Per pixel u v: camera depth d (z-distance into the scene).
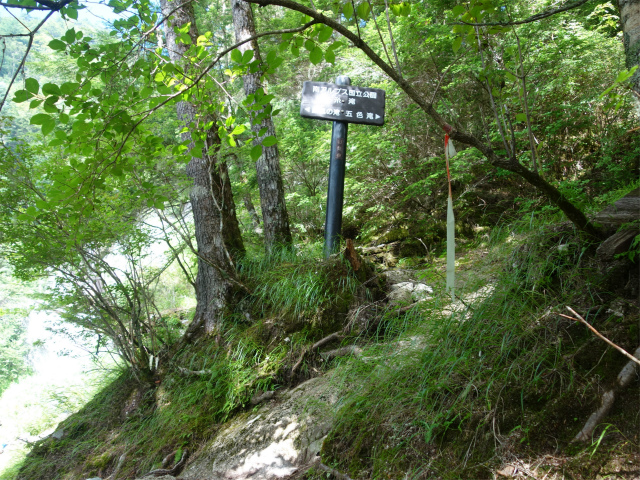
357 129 7.44
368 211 7.51
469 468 2.23
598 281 2.71
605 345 2.34
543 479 1.99
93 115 2.27
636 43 2.03
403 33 6.52
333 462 2.83
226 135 2.74
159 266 6.55
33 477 4.62
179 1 5.07
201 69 2.84
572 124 5.86
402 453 2.55
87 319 5.20
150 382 5.08
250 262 5.68
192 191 5.46
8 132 4.66
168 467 3.85
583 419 2.14
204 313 5.32
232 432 3.84
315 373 4.15
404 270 5.46
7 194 4.64
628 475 1.81
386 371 3.14
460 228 6.33
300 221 7.75
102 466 4.29
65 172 2.48
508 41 5.61
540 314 2.78
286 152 7.77
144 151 2.73
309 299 4.67
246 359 4.53
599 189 5.34
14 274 5.14
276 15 10.32
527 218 3.93
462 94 6.56
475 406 2.47
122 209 4.82
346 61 8.02
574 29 5.90
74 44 2.24
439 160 6.46
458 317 3.17
